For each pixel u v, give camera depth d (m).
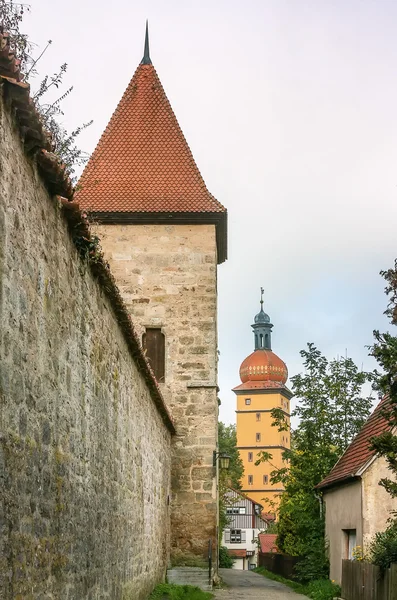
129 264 25.69
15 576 6.09
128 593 13.45
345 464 24.47
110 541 11.38
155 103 28.17
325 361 34.97
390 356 13.29
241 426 125.50
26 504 6.49
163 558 21.50
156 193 26.17
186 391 25.06
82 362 9.25
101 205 25.69
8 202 6.04
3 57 5.55
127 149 27.22
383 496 20.98
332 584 23.88
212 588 23.20
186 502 24.34
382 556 16.39
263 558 47.56
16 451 6.18
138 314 25.47
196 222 25.91
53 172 7.19
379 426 23.09
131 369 14.05
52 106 10.78
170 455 24.20
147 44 29.36
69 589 8.30
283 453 34.19
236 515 96.19
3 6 8.96
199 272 25.67
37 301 7.02
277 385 125.94
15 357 6.21
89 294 9.72
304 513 30.73
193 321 25.42
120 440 12.56
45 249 7.37
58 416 7.89
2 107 5.82
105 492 10.94
